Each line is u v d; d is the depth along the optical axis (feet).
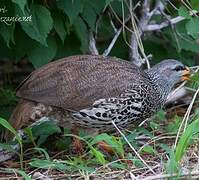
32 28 36.35
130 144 34.22
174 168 30.76
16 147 36.19
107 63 35.99
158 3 43.14
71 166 33.01
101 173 32.42
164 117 40.40
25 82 35.40
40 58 39.04
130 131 38.24
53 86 34.86
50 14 36.99
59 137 38.65
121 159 33.37
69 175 32.42
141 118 36.83
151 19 44.91
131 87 35.50
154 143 35.78
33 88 34.94
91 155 34.71
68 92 34.78
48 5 38.34
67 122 35.81
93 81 35.12
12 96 41.75
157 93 37.04
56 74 35.17
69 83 34.91
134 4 42.93
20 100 36.22
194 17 40.32
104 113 35.19
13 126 35.12
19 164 35.42
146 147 34.04
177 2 42.98
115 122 35.70
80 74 35.22
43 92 34.81
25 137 36.88
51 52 39.14
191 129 31.91
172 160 30.94
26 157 36.40
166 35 45.44
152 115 37.70
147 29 43.34
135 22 41.98
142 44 43.52
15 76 50.11
